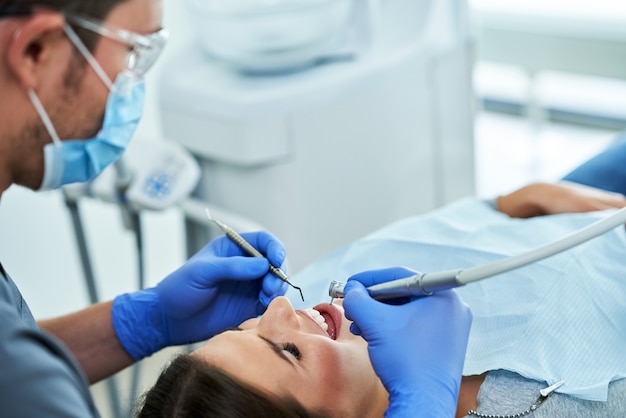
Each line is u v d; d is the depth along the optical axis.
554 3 2.62
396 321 0.96
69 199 1.75
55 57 0.87
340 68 1.87
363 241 1.42
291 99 1.77
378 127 1.94
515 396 1.09
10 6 0.83
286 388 1.00
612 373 1.11
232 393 0.96
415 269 1.33
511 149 3.00
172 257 2.46
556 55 2.61
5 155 0.90
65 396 0.69
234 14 1.75
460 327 0.98
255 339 1.04
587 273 1.23
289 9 1.75
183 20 2.27
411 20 2.00
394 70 1.91
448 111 2.10
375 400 1.07
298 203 1.87
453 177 2.20
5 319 0.75
